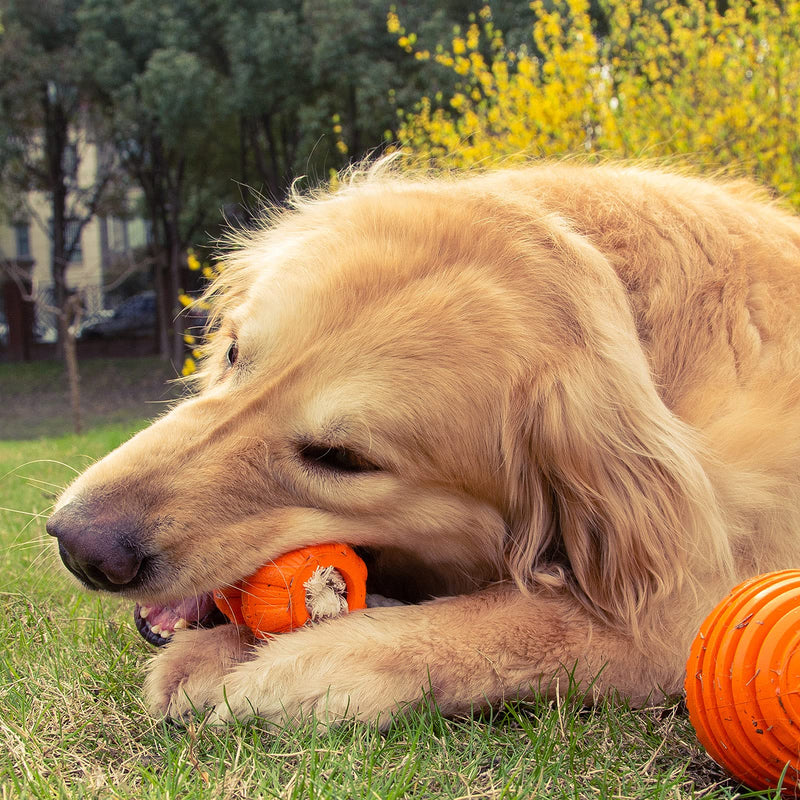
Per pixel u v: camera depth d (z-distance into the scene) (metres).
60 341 7.43
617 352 0.62
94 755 0.55
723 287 0.67
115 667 0.63
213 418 0.62
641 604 0.60
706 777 0.54
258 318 0.64
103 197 7.31
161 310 7.26
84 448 1.99
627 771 0.54
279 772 0.53
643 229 0.69
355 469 0.62
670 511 0.61
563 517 0.62
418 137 1.83
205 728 0.56
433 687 0.57
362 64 5.65
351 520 0.62
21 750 0.54
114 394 5.98
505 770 0.53
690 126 1.41
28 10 6.40
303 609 0.60
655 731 0.57
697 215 0.70
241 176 6.87
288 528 0.61
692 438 0.63
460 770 0.53
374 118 5.82
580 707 0.58
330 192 0.82
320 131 6.16
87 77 6.38
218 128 6.69
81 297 3.61
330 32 5.62
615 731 0.56
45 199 7.23
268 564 0.60
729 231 0.70
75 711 0.58
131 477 0.60
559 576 0.62
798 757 0.51
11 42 6.18
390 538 0.63
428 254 0.64
